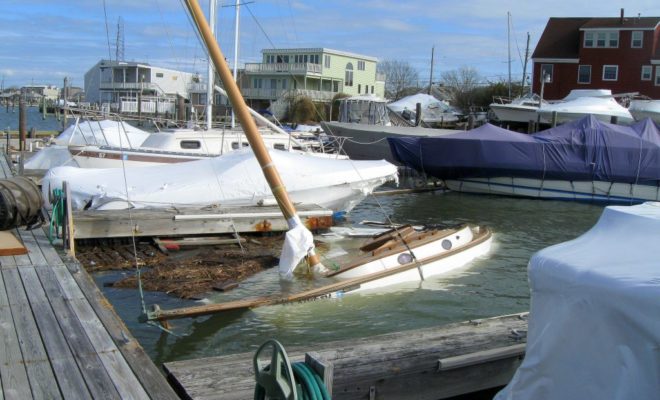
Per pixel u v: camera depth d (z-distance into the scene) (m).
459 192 23.06
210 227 11.70
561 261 4.34
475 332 6.37
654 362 3.54
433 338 6.18
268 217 12.05
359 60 61.38
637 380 3.62
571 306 4.08
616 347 3.77
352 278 9.16
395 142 22.78
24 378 4.74
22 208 9.71
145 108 53.06
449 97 67.50
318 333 7.80
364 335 7.79
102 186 12.53
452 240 11.02
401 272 9.65
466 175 22.47
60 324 5.88
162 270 9.84
